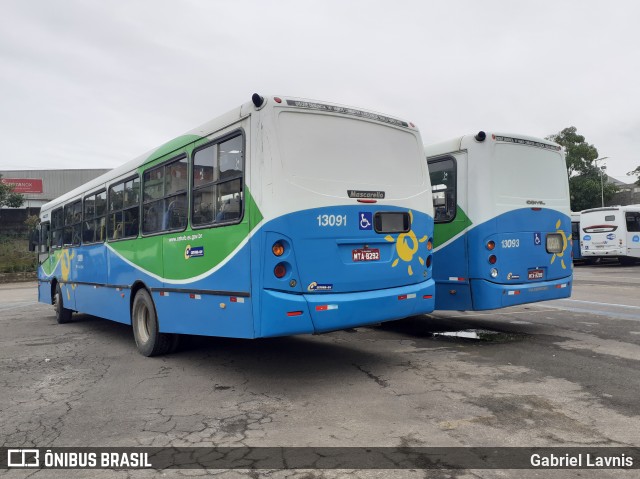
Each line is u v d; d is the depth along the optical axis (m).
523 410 4.54
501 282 7.57
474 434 4.02
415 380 5.60
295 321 5.09
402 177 6.21
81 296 10.27
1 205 36.78
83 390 5.70
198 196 6.15
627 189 64.94
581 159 47.41
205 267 5.92
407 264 6.10
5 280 27.75
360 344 7.71
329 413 4.60
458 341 7.77
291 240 5.13
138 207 7.75
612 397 4.86
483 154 7.56
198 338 8.54
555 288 8.20
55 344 8.80
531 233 7.96
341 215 5.50
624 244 25.67
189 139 6.40
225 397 5.22
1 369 6.89
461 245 7.72
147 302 7.31
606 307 10.92
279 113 5.25
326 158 5.50
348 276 5.51
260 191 5.09
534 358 6.47
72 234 10.91
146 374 6.32
